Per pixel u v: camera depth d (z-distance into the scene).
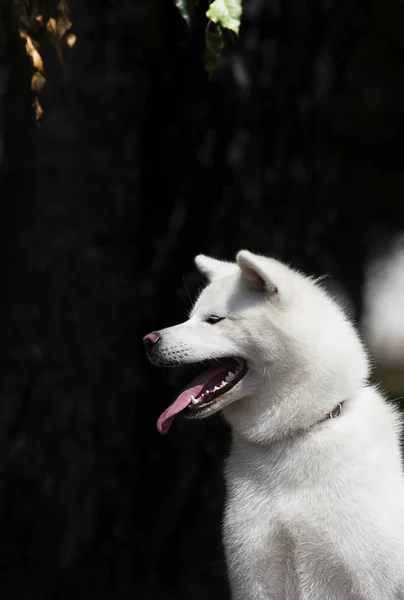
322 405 6.68
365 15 10.93
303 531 6.49
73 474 10.11
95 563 10.26
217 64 9.75
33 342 10.09
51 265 10.10
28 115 10.15
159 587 10.29
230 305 6.82
